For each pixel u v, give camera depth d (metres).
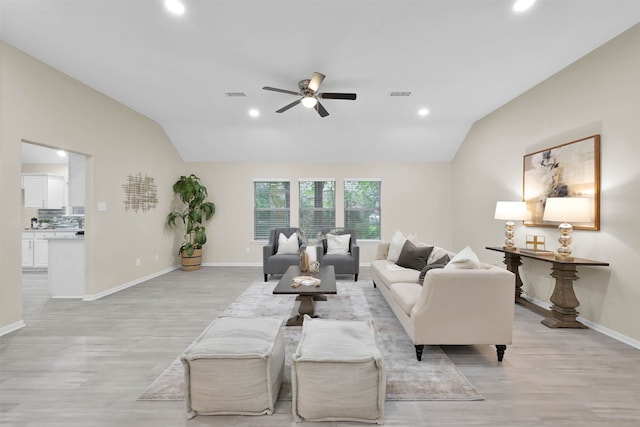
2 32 2.65
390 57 3.06
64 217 6.58
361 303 3.77
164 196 5.66
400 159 6.36
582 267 3.08
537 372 2.16
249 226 6.45
